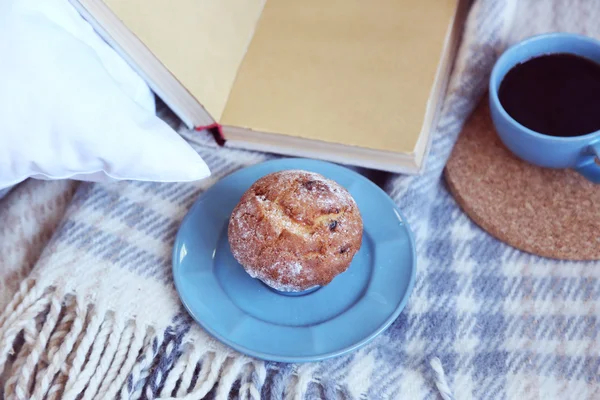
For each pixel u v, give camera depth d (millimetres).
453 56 625
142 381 513
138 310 529
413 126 562
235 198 568
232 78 604
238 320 520
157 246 558
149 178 528
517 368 511
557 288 538
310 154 591
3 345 516
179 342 521
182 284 530
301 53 607
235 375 509
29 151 490
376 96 579
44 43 490
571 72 561
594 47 552
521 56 566
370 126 568
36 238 588
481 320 531
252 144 601
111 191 580
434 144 582
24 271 576
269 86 597
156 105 626
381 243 548
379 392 506
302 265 506
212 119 589
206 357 521
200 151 605
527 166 581
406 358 522
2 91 478
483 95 619
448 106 591
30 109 482
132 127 509
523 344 519
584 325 521
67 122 488
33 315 525
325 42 609
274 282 515
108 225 564
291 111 583
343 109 578
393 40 599
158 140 519
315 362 513
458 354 520
